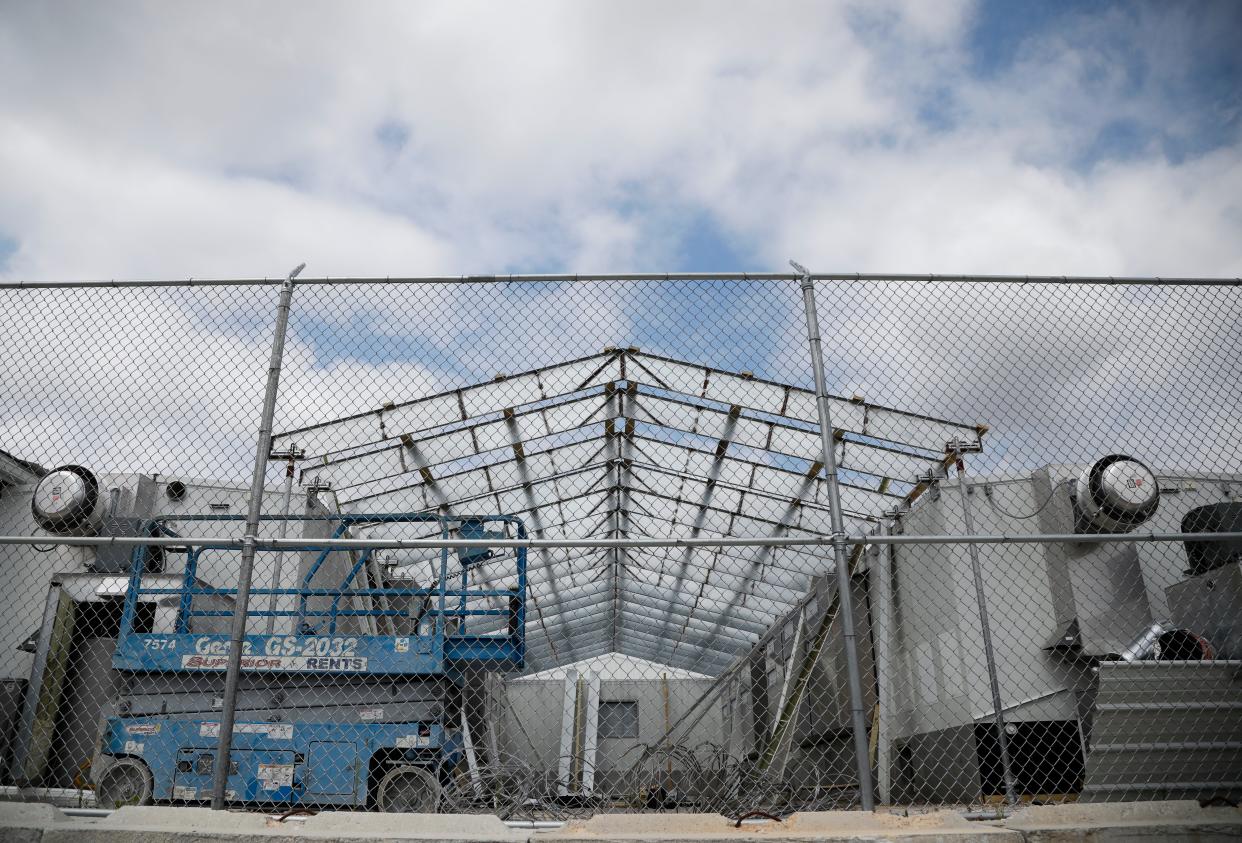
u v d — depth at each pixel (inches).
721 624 932.6
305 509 462.6
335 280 237.8
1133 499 334.6
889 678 459.5
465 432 565.3
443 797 301.0
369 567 510.9
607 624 1058.7
